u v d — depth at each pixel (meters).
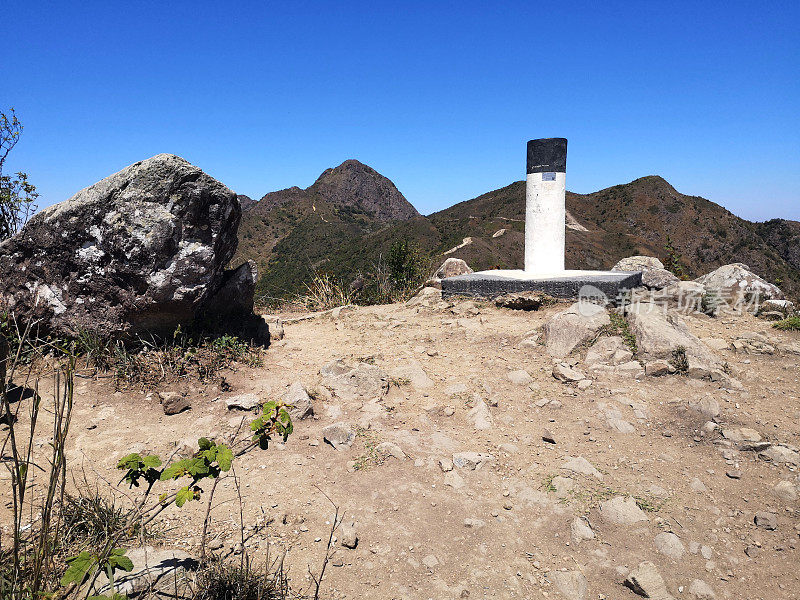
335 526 2.97
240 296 6.17
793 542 2.93
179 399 4.29
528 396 4.72
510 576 2.70
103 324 5.08
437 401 4.63
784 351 5.72
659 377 5.01
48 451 3.60
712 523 3.09
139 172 4.91
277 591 2.49
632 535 2.99
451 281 8.25
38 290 5.11
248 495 3.24
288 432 2.46
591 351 5.50
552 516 3.15
